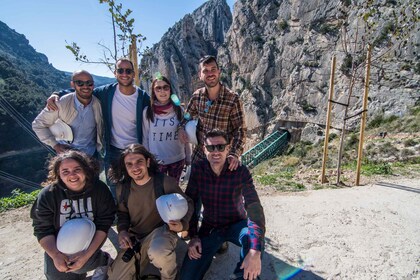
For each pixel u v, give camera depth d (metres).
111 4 5.28
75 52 5.36
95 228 2.60
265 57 32.53
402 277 2.96
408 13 13.16
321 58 26.12
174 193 2.76
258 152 20.78
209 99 3.58
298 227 4.15
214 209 2.90
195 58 48.75
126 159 2.67
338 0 25.45
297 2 29.70
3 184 52.56
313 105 25.84
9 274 3.26
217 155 2.66
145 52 5.81
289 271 3.10
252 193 2.76
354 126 19.52
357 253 3.43
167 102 3.57
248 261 2.37
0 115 59.56
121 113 3.67
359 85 20.86
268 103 31.59
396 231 3.95
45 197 2.54
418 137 10.73
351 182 6.56
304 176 7.31
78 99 3.55
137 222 2.92
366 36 7.41
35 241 4.07
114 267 2.67
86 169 2.56
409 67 17.91
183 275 2.64
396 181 6.36
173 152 3.70
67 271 2.50
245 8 37.62
